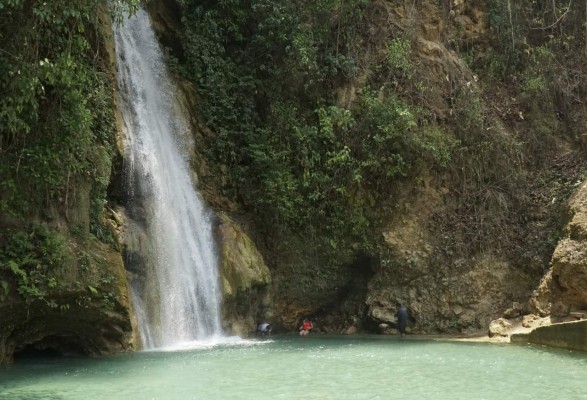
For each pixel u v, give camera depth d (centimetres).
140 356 1284
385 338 1738
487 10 2358
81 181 1254
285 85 1998
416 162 1961
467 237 1927
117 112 1500
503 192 2011
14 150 1125
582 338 1379
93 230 1298
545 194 1998
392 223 1939
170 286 1515
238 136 1941
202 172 1842
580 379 1048
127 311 1284
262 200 1872
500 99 2236
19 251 1100
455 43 2286
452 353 1377
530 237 1909
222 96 1925
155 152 1650
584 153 2078
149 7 1881
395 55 2050
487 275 1880
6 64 1059
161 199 1599
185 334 1529
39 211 1162
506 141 2061
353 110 2009
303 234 1914
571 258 1562
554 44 2359
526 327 1641
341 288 1969
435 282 1895
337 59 2025
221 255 1694
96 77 1389
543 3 2417
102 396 903
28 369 1128
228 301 1662
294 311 1936
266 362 1224
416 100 2059
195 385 983
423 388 967
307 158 1909
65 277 1149
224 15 2011
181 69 1897
